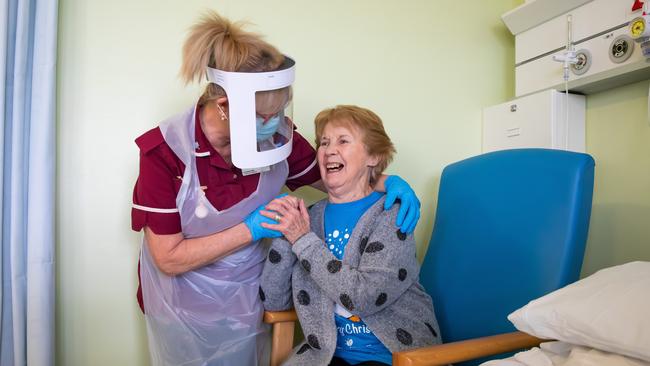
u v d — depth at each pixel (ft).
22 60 3.98
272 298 3.99
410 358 2.62
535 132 5.17
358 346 3.68
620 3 4.45
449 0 5.97
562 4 4.97
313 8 5.25
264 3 5.04
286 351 4.12
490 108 5.90
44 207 4.00
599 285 2.57
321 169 4.05
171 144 3.56
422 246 5.71
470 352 2.80
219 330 3.91
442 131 5.85
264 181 3.90
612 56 4.50
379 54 5.56
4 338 4.02
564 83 4.99
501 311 3.82
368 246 3.62
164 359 3.84
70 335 4.38
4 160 3.99
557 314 2.49
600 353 2.32
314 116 5.24
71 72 4.40
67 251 4.38
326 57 5.30
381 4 5.59
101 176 4.49
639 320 2.17
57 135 4.35
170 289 3.85
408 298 3.84
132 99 4.58
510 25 5.69
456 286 4.30
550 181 3.76
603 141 5.00
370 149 4.00
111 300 4.50
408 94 5.69
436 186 5.80
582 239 3.57
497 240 4.04
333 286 3.44
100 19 4.49
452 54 5.96
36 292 3.96
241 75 3.10
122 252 4.54
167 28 4.68
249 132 3.19
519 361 2.61
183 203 3.61
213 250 3.70
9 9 3.96
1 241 3.92
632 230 4.66
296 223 3.73
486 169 4.40
